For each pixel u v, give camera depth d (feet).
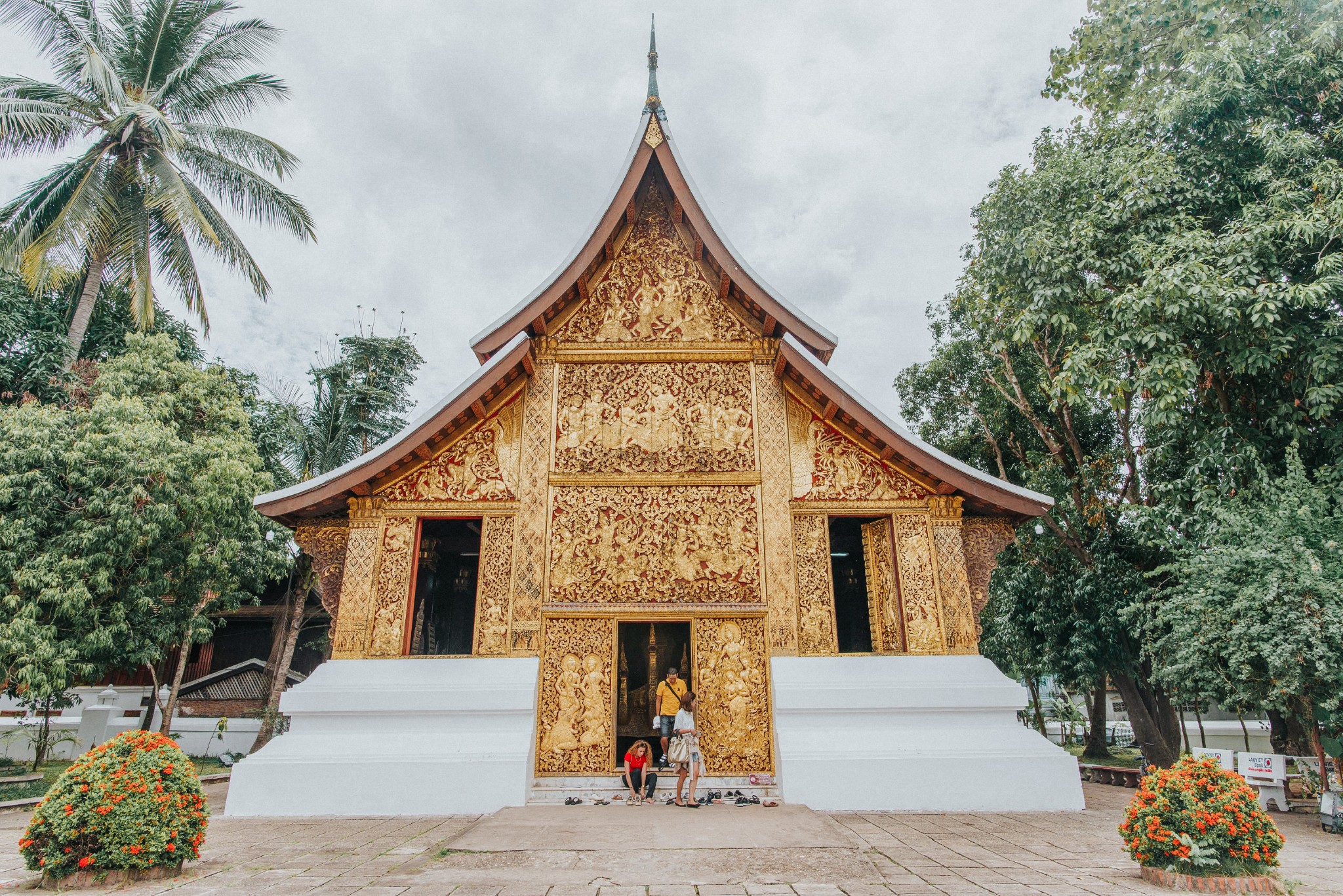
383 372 76.54
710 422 36.17
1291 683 27.73
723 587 33.60
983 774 29.71
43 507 39.63
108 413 43.24
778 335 37.37
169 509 42.14
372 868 19.52
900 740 30.55
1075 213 40.40
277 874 19.04
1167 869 17.99
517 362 35.17
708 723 32.04
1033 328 40.88
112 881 18.12
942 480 33.63
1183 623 32.35
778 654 32.58
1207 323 34.42
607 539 34.27
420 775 29.32
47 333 53.52
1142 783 19.47
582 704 32.14
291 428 64.90
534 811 27.66
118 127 56.80
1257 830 18.08
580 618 33.24
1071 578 51.16
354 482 33.12
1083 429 55.77
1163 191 37.11
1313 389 32.37
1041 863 20.33
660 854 20.51
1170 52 42.65
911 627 33.22
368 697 30.99
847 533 45.62
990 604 60.90
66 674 39.60
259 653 72.74
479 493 34.96
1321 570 27.76
